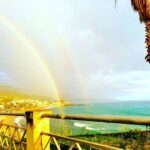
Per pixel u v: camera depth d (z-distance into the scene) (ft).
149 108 269.44
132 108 275.80
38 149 12.16
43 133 12.09
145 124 6.09
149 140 31.99
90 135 42.27
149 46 19.27
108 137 39.14
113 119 7.04
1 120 18.19
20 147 14.34
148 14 19.60
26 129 12.90
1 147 18.12
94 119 7.84
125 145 32.42
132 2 20.75
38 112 12.34
